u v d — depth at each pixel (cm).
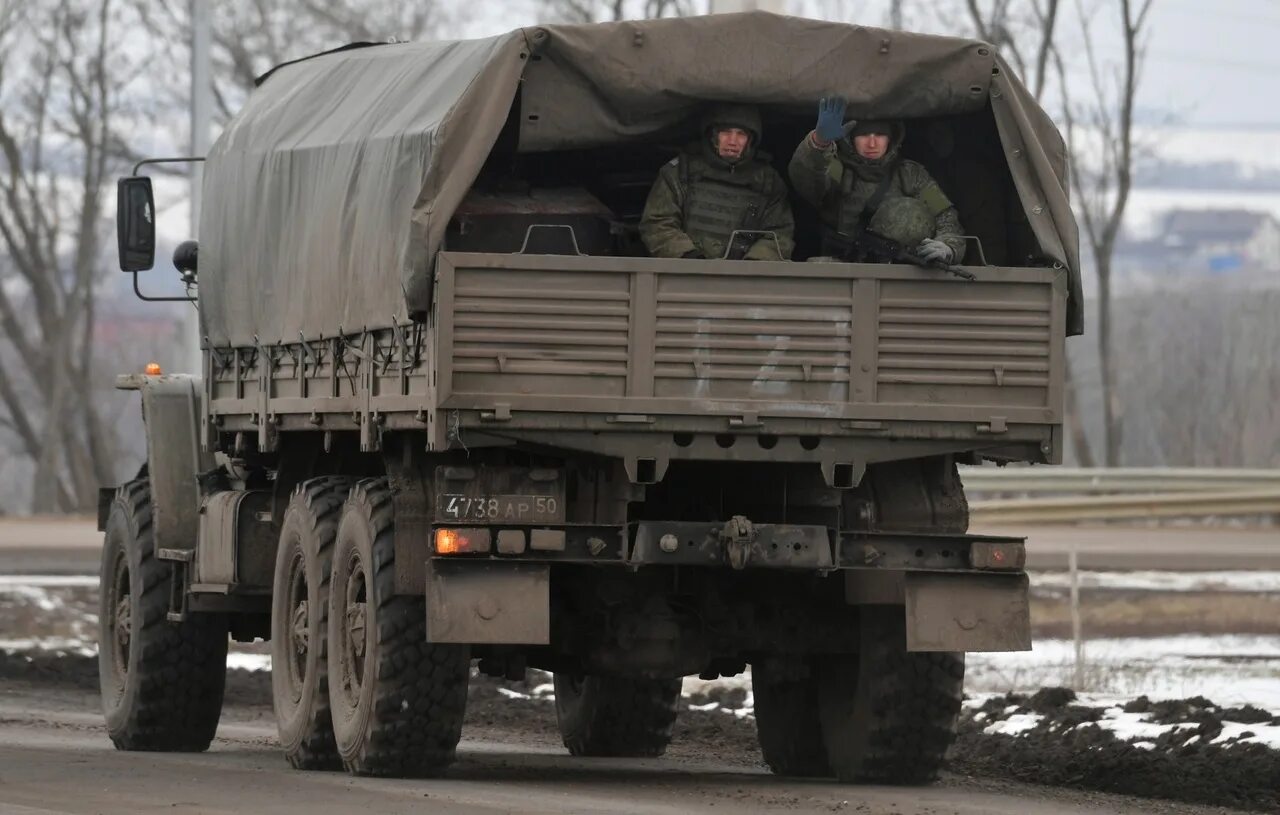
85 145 9981
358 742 1864
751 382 1752
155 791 1742
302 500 2072
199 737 2444
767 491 1878
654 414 1734
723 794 1806
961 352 1783
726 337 1747
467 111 1752
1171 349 11612
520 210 1864
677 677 2034
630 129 1862
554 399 1717
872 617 1909
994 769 2097
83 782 1816
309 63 2341
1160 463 11350
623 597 1897
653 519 1883
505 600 1747
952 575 1803
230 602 2345
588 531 1761
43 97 10075
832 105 1823
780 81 1859
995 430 1784
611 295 1728
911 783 1947
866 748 1931
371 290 1889
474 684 3142
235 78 8994
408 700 1823
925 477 1880
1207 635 3662
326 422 2039
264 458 2319
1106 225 8731
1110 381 8606
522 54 1778
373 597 1833
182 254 2581
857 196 1905
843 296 1764
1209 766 1959
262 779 1861
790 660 1991
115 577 2530
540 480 1764
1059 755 2092
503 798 1702
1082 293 1823
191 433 2461
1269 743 2080
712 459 1756
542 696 3050
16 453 10762
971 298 1786
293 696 2080
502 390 1717
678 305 1741
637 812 1619
